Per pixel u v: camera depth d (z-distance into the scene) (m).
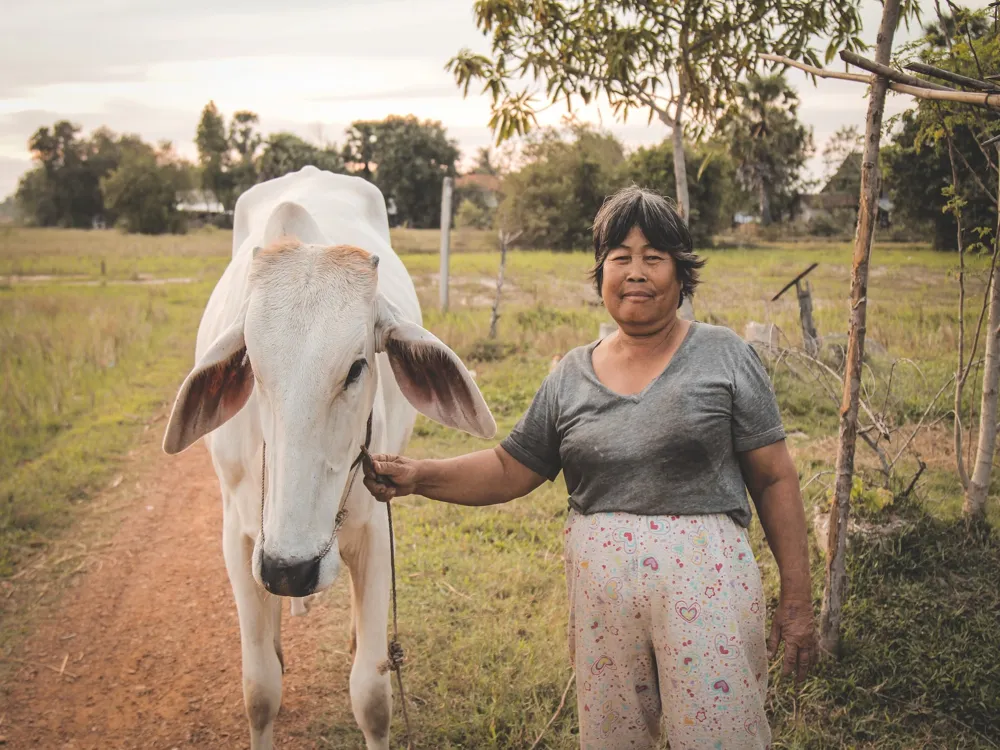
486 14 5.12
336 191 4.02
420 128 62.50
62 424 6.69
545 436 2.21
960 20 3.64
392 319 2.18
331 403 1.95
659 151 30.38
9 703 3.31
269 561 1.87
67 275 21.06
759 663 1.96
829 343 7.43
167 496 5.42
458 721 3.05
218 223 65.38
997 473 4.89
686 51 5.22
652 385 1.96
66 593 4.14
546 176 30.97
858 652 3.23
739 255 24.84
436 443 6.04
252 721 2.75
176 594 4.17
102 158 75.44
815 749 2.83
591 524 2.02
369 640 2.73
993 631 3.27
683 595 1.87
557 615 3.68
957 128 4.84
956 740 2.82
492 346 8.72
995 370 3.93
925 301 11.49
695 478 1.93
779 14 4.88
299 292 2.00
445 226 11.70
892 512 4.00
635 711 2.03
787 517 1.97
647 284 1.96
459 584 3.99
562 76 5.30
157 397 7.67
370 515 2.68
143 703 3.33
